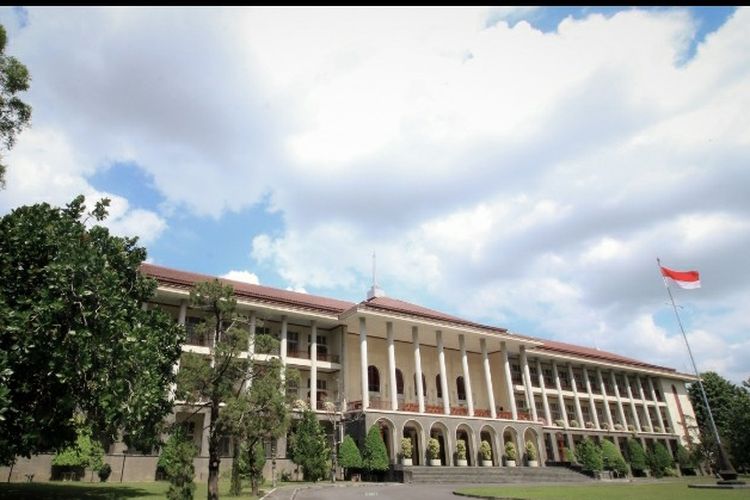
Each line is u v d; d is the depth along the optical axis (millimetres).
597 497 17594
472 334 38969
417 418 32938
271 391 17594
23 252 14172
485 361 39375
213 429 16844
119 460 24406
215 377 17297
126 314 15172
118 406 13219
